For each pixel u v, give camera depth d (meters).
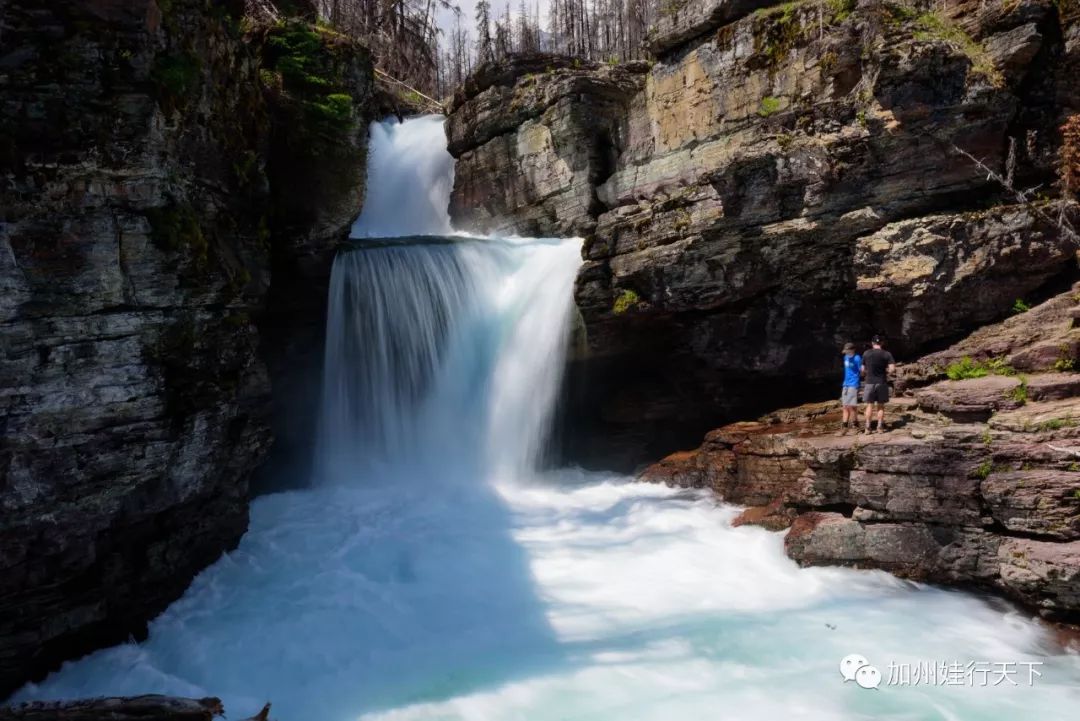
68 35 8.41
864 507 11.70
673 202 16.38
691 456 16.48
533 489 17.02
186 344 9.79
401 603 10.91
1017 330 12.95
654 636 9.92
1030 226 12.91
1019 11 13.19
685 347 17.20
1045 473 10.03
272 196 14.38
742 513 14.11
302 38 15.55
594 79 21.09
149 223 9.23
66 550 8.58
